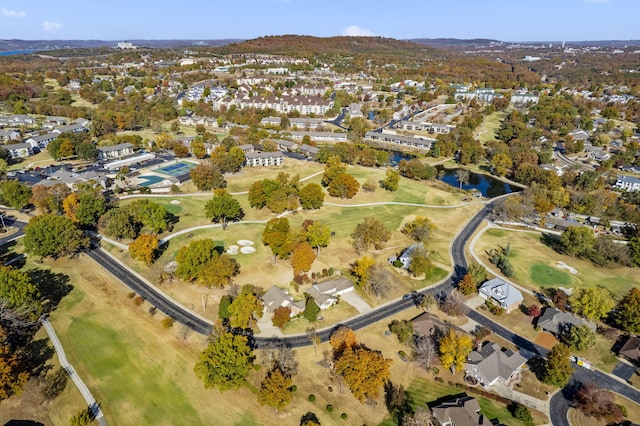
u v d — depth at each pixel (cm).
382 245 14775
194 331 10156
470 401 8200
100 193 17288
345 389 8688
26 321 9588
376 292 11919
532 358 9762
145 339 9806
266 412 8088
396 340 10138
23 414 7769
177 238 14462
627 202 19025
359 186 19688
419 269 12500
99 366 8938
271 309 10912
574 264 13975
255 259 13362
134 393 8350
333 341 9412
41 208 16075
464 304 11725
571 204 18288
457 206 18725
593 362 9712
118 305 10962
